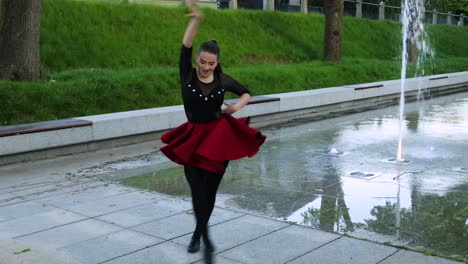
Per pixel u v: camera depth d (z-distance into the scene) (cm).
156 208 534
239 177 660
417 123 1082
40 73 1108
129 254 415
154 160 762
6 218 504
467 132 971
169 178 656
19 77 1066
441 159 753
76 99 1000
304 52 1967
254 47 1831
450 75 1788
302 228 470
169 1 1969
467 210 520
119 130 847
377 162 739
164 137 404
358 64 1864
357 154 793
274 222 487
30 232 466
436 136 935
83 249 425
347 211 520
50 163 740
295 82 1476
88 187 616
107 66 1370
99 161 755
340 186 614
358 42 2323
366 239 441
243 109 1045
